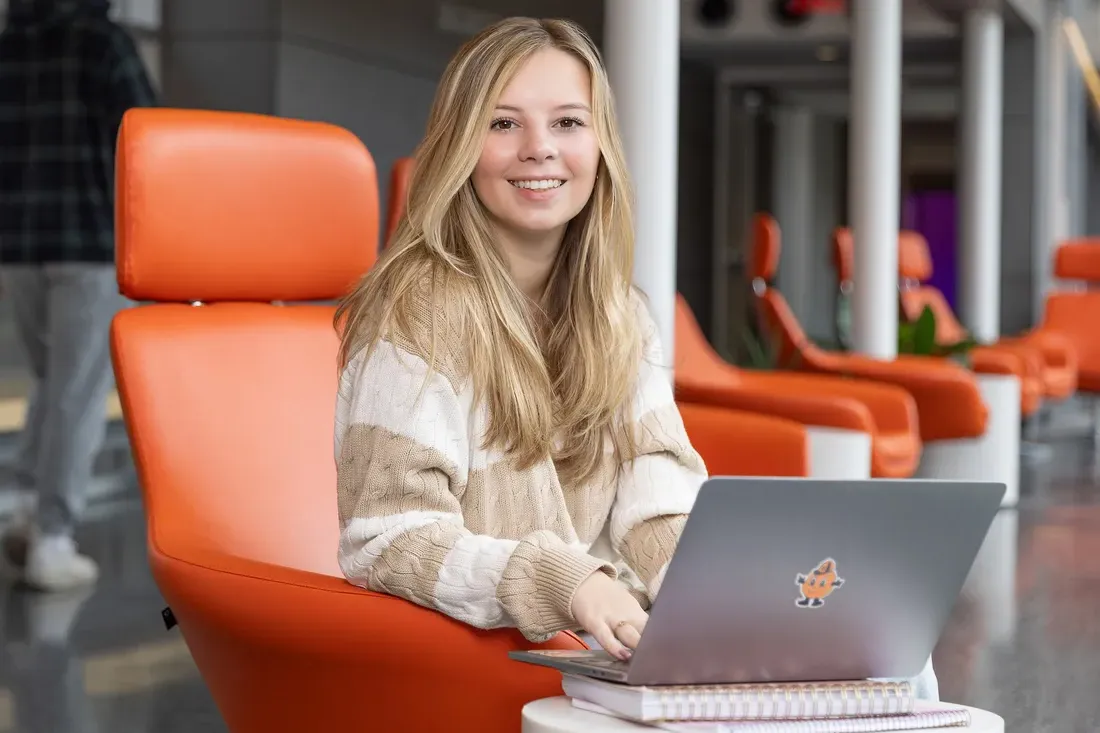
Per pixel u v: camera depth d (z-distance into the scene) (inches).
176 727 108.4
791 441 132.7
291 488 76.4
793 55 430.6
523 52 59.4
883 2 247.8
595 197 62.2
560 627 52.1
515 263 62.7
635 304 65.4
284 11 243.9
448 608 54.4
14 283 156.9
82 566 159.3
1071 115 487.8
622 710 44.6
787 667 47.3
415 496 56.4
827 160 591.2
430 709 56.9
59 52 154.3
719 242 466.3
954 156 647.1
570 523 60.4
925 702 48.6
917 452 180.5
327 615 57.4
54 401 155.9
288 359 79.0
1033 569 183.9
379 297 59.6
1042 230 421.7
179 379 74.9
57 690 117.8
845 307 307.0
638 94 131.9
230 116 77.8
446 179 59.3
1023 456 322.0
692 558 43.2
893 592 47.6
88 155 154.8
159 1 244.4
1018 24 401.7
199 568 62.5
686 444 63.5
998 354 263.4
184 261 75.8
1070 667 133.3
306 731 61.1
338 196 80.5
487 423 58.7
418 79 296.0
